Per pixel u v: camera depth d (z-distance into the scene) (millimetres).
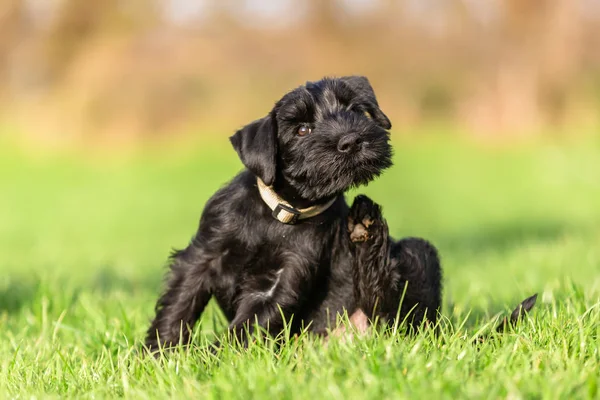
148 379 3334
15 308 5805
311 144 4223
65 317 5141
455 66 32031
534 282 6070
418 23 33156
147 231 15195
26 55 32500
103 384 3389
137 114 30281
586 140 28031
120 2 32812
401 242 4727
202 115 30688
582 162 23688
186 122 30547
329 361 3172
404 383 2918
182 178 23719
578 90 31438
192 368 3410
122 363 3568
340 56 31938
